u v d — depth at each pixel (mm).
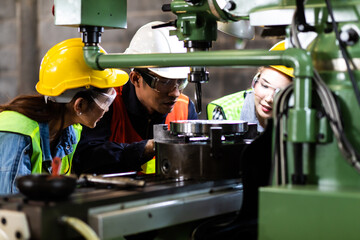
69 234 1348
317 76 1427
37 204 1332
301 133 1409
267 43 5004
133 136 2756
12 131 2061
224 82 5527
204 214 1609
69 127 2391
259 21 1639
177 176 1738
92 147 2553
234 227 1569
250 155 1563
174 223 1530
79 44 2223
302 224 1320
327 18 1495
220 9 1735
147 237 1719
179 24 1821
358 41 1442
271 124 1545
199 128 1769
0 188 2018
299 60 1416
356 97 1404
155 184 1621
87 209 1375
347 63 1405
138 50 2574
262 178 1584
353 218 1262
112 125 2709
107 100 2232
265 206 1367
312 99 1470
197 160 1708
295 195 1327
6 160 2031
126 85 2734
